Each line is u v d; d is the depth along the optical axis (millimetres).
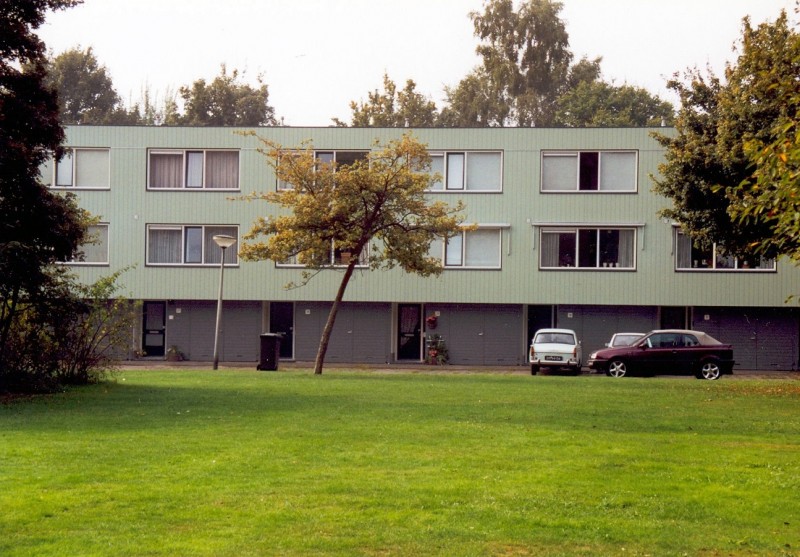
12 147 19781
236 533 8375
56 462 11703
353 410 18000
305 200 29250
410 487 10352
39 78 21250
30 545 7910
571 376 32594
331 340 43125
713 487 10609
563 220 41812
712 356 33000
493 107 68125
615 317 42312
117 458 12031
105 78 80375
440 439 14023
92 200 42938
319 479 10789
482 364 42688
